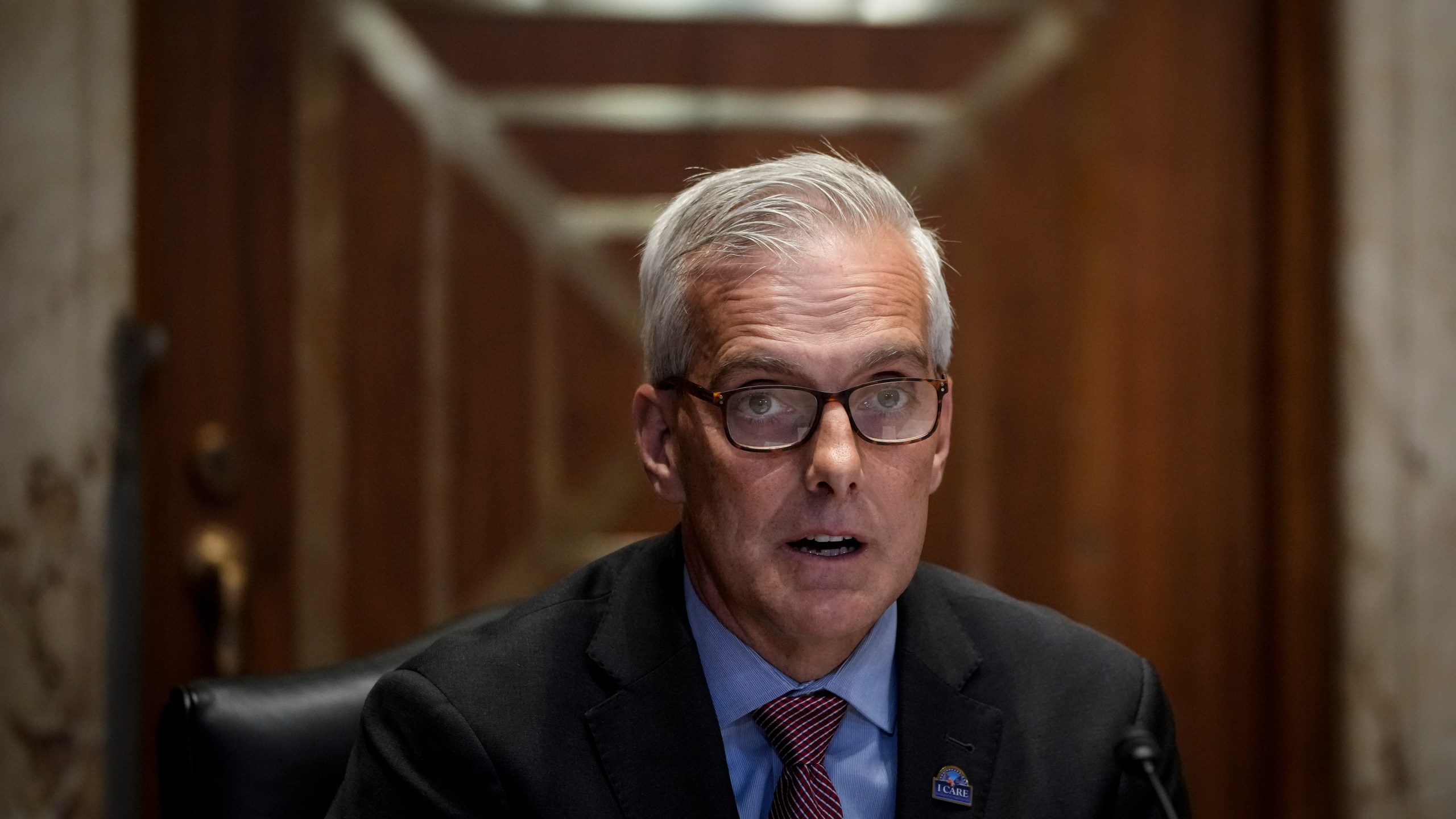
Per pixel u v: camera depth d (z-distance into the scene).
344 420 6.81
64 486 6.40
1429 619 6.88
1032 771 3.50
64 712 6.39
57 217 6.39
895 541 3.27
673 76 6.89
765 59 6.92
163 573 6.70
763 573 3.23
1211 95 7.06
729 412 3.24
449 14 6.82
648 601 3.60
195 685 3.69
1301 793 6.97
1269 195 7.05
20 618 6.37
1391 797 6.89
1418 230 6.84
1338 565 6.91
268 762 3.61
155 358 6.42
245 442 6.75
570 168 6.88
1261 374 7.10
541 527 6.92
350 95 6.78
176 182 6.68
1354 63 6.83
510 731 3.31
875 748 3.54
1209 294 7.09
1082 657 3.78
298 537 6.81
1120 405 7.09
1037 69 7.03
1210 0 7.05
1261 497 7.12
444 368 6.85
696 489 3.33
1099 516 7.08
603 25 6.86
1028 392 7.06
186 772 3.58
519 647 3.50
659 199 6.89
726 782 3.34
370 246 6.81
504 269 6.88
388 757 3.32
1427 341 6.86
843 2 6.94
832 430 3.18
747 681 3.48
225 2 6.70
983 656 3.70
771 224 3.25
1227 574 7.14
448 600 6.89
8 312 6.36
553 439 6.91
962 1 6.99
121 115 6.43
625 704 3.40
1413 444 6.87
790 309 3.20
